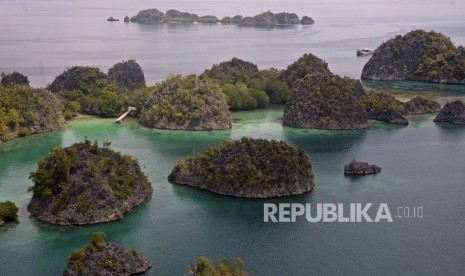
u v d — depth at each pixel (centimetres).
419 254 8531
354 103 16038
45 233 9012
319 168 12256
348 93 16225
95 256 7700
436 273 8019
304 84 16438
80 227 9231
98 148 10319
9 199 10275
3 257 8300
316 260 8312
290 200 10425
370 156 13238
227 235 9044
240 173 10588
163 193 10650
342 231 9231
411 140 14700
